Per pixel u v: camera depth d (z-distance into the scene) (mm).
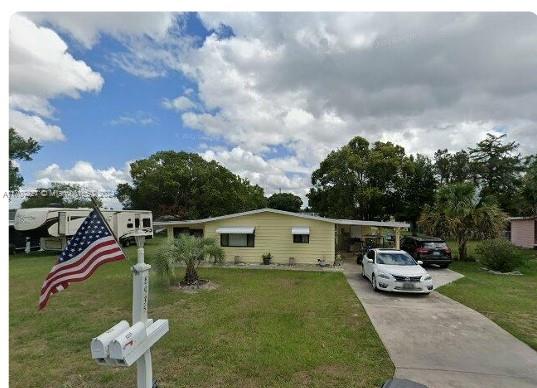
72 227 20703
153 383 4023
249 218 17281
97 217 3816
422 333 6559
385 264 10758
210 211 38688
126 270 14492
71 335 6574
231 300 9109
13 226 21594
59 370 5105
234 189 42000
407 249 17016
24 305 8750
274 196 74000
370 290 10516
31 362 5383
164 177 36250
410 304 8750
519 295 9758
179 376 4828
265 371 4977
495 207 16672
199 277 12656
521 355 5566
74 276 3592
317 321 7254
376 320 7352
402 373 4930
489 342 6121
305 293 10016
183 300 9156
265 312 7926
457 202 16984
